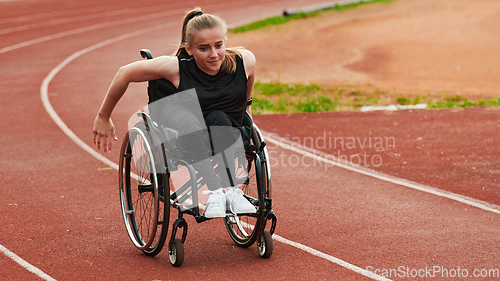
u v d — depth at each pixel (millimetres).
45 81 13008
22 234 4594
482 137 7797
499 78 13250
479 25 20484
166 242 4492
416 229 4730
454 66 14797
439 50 16891
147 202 5230
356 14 25484
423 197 5562
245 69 3969
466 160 6770
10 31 22094
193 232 4723
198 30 3691
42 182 6047
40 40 20094
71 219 4957
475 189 5770
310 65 15547
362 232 4672
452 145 7453
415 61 15617
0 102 10695
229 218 4500
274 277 3855
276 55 17047
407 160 6863
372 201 5457
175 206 3998
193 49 3758
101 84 12727
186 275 3887
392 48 17484
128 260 4141
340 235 4613
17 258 4129
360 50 17453
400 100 10898
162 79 3908
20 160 6941
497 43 17438
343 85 12867
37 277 3830
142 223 4785
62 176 6273
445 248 4344
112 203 5395
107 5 32781
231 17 27234
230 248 4402
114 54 17281
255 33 21250
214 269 3992
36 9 29969
